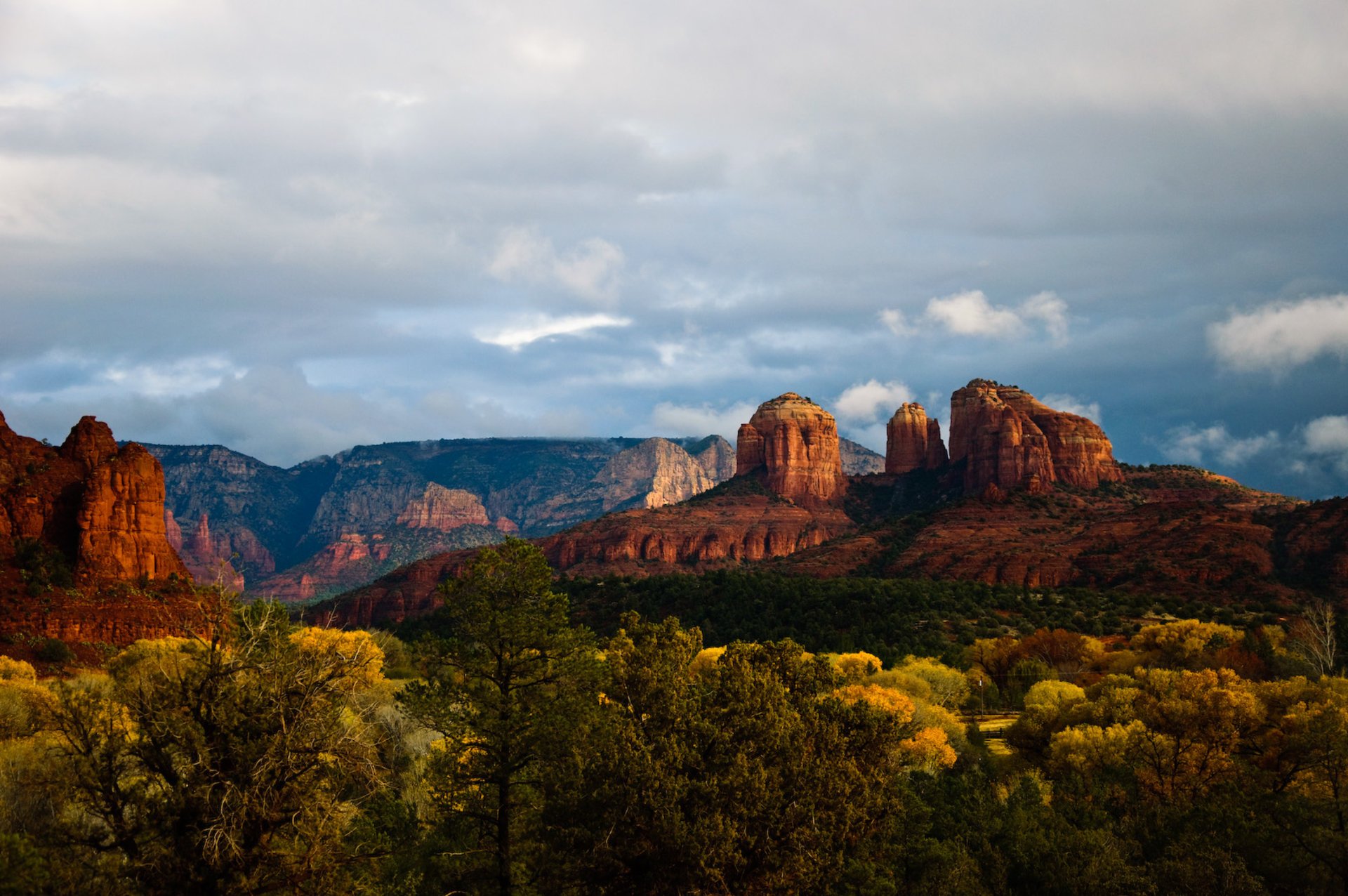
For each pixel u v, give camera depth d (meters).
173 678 34.81
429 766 48.59
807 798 42.97
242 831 32.00
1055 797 59.62
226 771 32.81
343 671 36.00
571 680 45.34
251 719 33.44
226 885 31.77
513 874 43.50
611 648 58.66
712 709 46.22
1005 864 51.25
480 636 45.00
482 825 45.69
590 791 42.28
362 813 44.53
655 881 41.16
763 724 44.53
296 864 33.00
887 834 49.91
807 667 57.31
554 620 45.28
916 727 73.12
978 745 87.31
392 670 92.88
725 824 40.31
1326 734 59.09
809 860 41.94
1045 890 50.03
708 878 39.44
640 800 40.75
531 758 44.41
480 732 43.94
